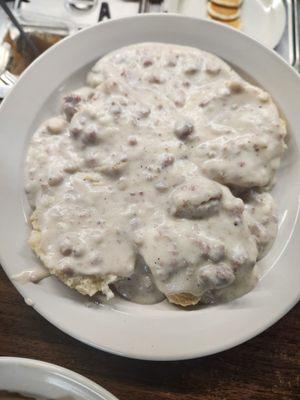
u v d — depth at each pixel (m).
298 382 0.23
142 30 0.27
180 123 0.25
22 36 0.29
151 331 0.23
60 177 0.24
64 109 0.26
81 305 0.23
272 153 0.25
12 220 0.24
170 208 0.24
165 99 0.26
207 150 0.25
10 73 0.29
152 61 0.27
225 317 0.23
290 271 0.24
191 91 0.27
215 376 0.23
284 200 0.26
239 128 0.26
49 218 0.24
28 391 0.20
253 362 0.23
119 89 0.26
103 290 0.23
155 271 0.23
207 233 0.23
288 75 0.26
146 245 0.23
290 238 0.24
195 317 0.23
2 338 0.24
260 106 0.26
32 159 0.25
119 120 0.25
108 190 0.24
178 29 0.27
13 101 0.26
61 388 0.20
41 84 0.26
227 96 0.26
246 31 0.32
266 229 0.25
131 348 0.22
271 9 0.32
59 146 0.25
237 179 0.25
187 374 0.23
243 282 0.23
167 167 0.24
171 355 0.22
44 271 0.23
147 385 0.23
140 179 0.24
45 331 0.24
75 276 0.23
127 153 0.24
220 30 0.27
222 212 0.23
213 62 0.27
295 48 0.31
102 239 0.23
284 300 0.23
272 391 0.23
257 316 0.23
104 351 0.23
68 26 0.30
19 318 0.24
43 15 0.31
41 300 0.23
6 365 0.20
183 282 0.23
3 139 0.25
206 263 0.23
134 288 0.24
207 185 0.23
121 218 0.24
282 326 0.24
